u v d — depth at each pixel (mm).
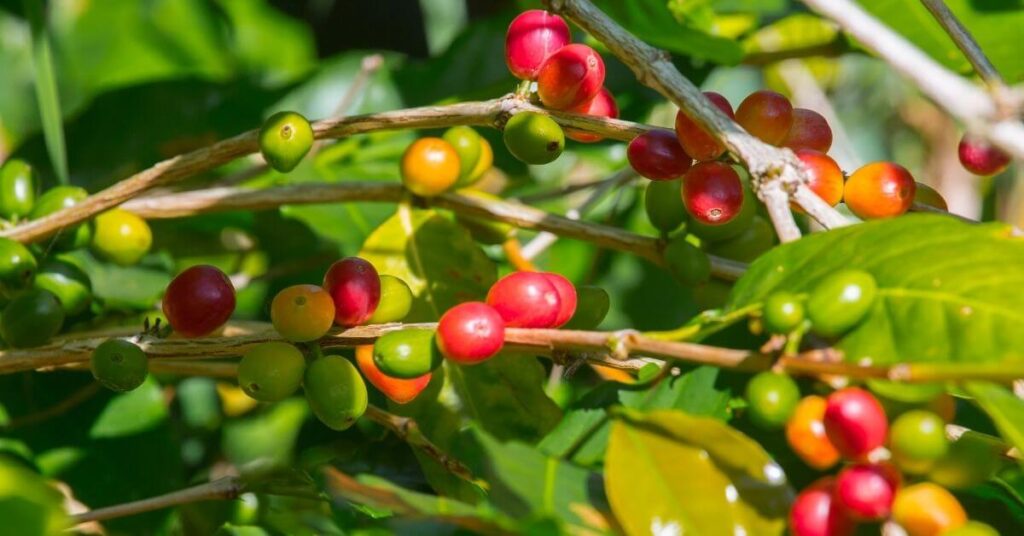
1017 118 637
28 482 646
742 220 755
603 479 684
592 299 719
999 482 691
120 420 801
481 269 787
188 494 717
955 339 631
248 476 729
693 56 920
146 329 699
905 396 637
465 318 657
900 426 637
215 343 689
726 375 700
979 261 638
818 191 702
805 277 651
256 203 802
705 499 654
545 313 665
